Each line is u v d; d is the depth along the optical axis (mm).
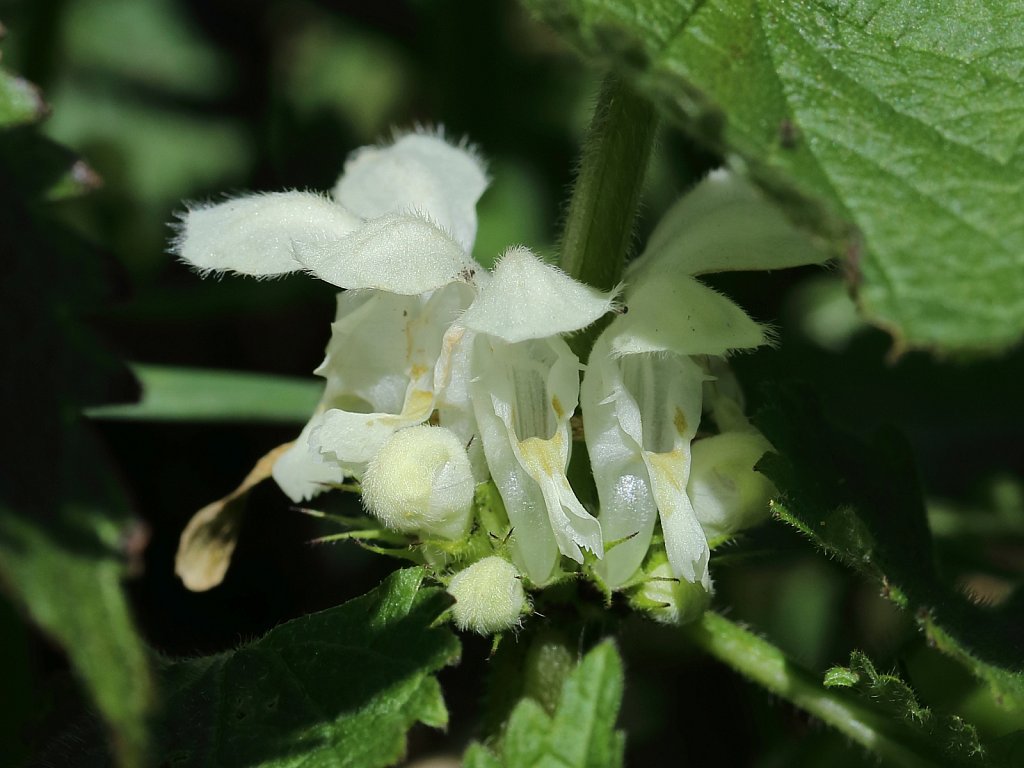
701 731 215
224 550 168
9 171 135
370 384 156
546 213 248
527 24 271
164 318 242
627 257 157
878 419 223
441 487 150
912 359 225
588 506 156
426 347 154
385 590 152
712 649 162
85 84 272
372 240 149
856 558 153
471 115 246
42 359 134
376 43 276
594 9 131
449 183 166
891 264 125
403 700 149
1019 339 122
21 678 180
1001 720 167
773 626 220
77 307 135
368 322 155
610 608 156
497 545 153
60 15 233
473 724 216
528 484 151
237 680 153
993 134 132
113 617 131
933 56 136
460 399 152
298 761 149
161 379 204
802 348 224
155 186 265
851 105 133
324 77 282
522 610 151
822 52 134
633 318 151
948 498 230
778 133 130
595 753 146
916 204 128
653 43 131
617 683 147
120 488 133
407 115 277
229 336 259
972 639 154
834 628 219
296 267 155
